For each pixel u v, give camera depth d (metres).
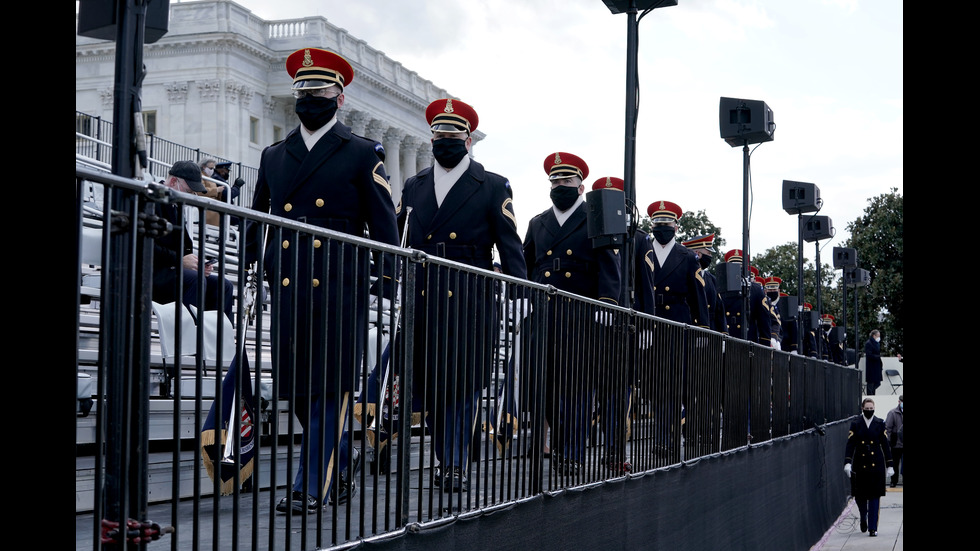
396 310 5.37
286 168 6.14
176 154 23.56
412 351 5.13
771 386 14.37
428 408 5.71
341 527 4.93
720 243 45.25
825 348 33.88
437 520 5.19
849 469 20.55
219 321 3.60
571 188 10.65
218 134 45.88
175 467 3.36
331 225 6.03
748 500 12.41
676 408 9.47
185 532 4.71
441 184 8.04
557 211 10.80
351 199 6.10
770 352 14.31
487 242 8.04
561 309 6.82
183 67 46.22
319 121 6.14
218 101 46.00
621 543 7.87
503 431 5.93
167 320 5.68
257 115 48.28
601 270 10.23
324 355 4.30
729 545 11.37
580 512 7.04
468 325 5.68
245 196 28.02
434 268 5.43
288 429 4.05
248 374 3.85
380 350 4.77
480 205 7.99
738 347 12.24
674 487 9.29
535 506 6.35
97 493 3.00
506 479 6.09
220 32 45.91
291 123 50.31
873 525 20.48
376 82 52.75
